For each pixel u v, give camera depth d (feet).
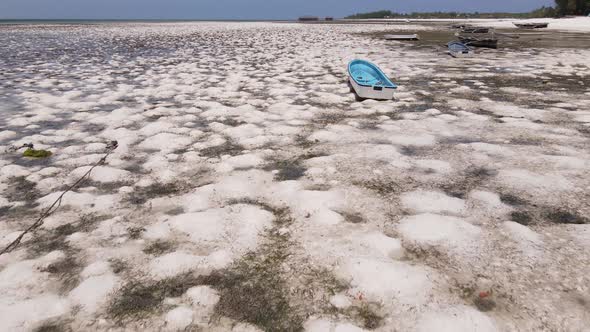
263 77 48.16
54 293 11.08
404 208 15.79
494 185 17.70
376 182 18.28
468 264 12.16
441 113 30.48
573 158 20.38
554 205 15.79
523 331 9.62
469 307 10.36
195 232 14.02
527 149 22.20
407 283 11.25
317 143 24.04
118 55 73.10
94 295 10.88
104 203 16.38
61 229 14.47
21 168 19.93
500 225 14.35
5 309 10.29
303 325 9.95
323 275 11.82
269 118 29.73
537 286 11.16
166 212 15.74
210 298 10.84
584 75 46.91
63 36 127.24
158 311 10.40
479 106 32.63
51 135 25.89
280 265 12.34
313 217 15.12
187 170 20.07
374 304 10.60
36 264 12.30
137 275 11.82
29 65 59.62
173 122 28.91
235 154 22.34
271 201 16.62
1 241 13.64
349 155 21.79
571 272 11.68
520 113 30.04
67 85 43.01
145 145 23.79
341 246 13.16
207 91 39.63
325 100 35.40
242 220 14.78
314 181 18.53
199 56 71.00
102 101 35.53
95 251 13.03
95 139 24.91
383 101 34.53
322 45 92.68
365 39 110.83
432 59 64.69
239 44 96.73
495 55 69.56
